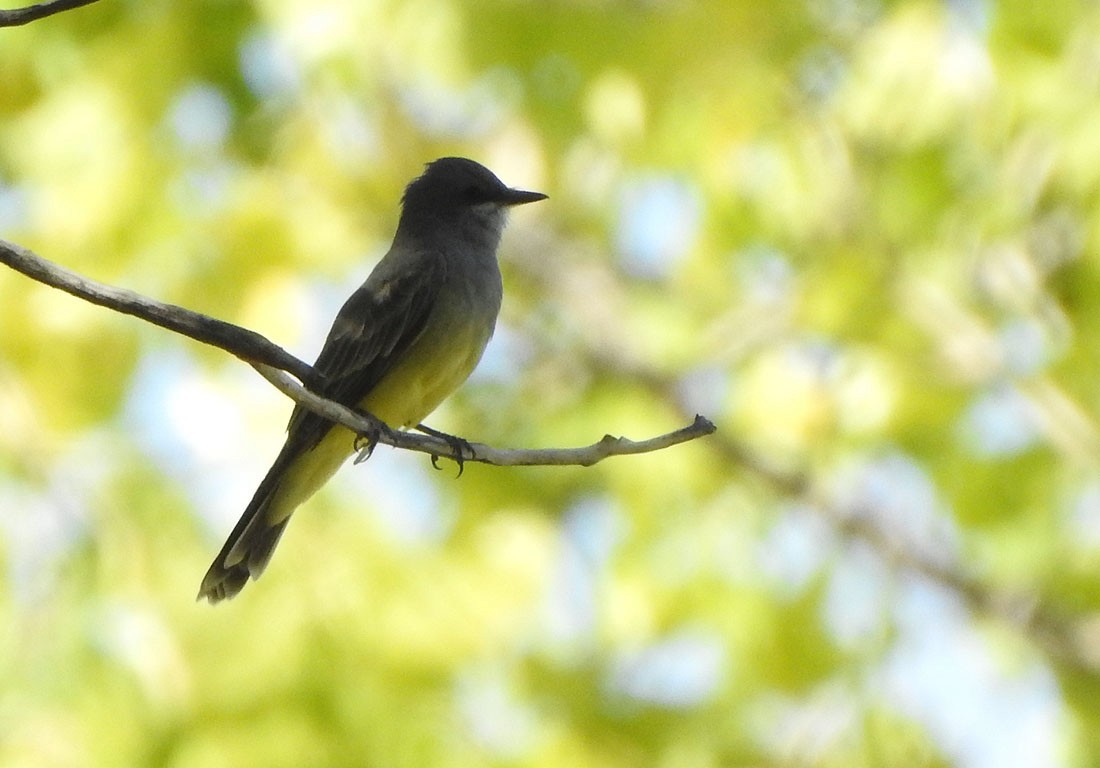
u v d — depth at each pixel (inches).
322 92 518.3
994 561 536.7
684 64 493.4
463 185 435.5
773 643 512.1
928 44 472.1
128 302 256.1
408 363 406.9
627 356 572.1
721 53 493.0
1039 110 465.4
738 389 538.3
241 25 514.0
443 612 465.7
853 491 544.1
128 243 479.8
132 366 472.7
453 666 454.3
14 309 463.5
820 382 527.5
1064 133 462.0
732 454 544.1
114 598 440.5
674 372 558.3
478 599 483.8
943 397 501.0
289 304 485.4
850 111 487.2
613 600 531.5
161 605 438.9
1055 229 497.7
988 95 468.4
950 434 523.2
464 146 519.8
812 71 507.8
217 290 483.2
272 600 444.5
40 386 462.0
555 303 601.6
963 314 506.0
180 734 424.8
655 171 533.3
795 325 520.7
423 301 409.4
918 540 544.4
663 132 514.0
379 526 466.6
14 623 434.9
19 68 501.4
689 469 544.1
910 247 509.7
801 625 513.7
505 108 517.0
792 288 527.2
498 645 478.3
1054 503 522.3
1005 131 473.1
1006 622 527.2
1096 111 458.9
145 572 444.5
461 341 416.5
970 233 500.1
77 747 419.5
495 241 437.4
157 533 452.4
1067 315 498.6
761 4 492.4
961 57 470.9
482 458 318.7
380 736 440.5
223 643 435.8
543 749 474.6
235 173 512.7
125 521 451.5
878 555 541.0
